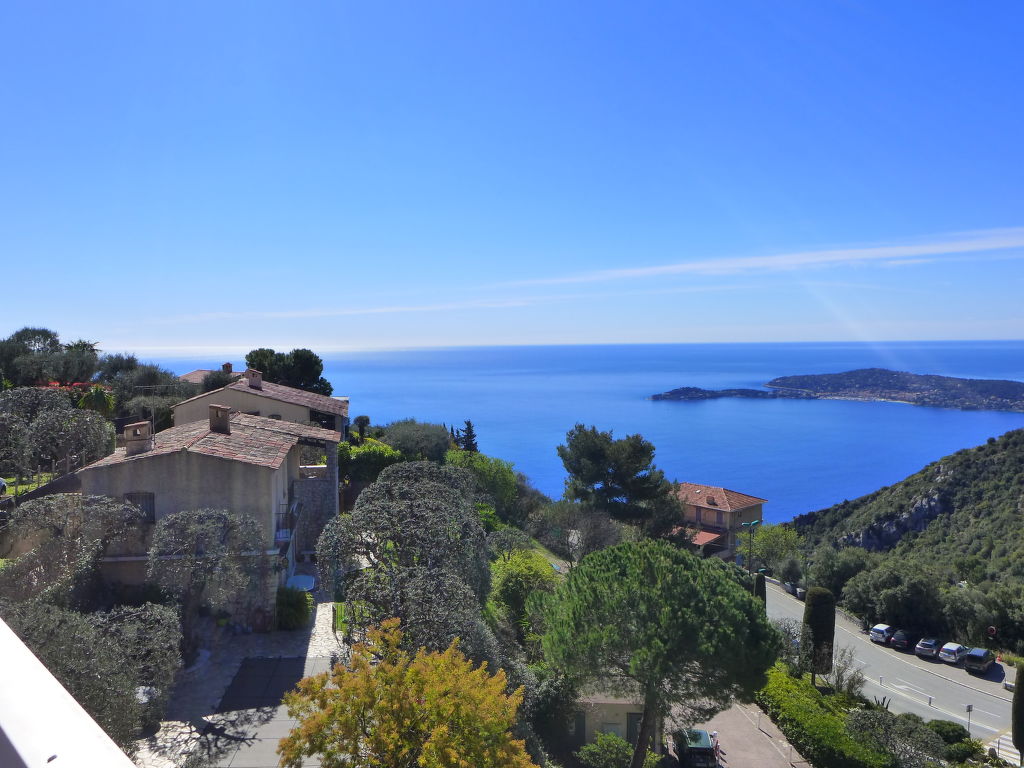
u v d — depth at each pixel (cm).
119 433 4128
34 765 123
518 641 2456
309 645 2170
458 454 4984
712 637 1738
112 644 1492
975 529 7544
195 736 1642
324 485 3188
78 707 157
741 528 7306
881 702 3544
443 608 1731
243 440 2598
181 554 2038
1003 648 4784
